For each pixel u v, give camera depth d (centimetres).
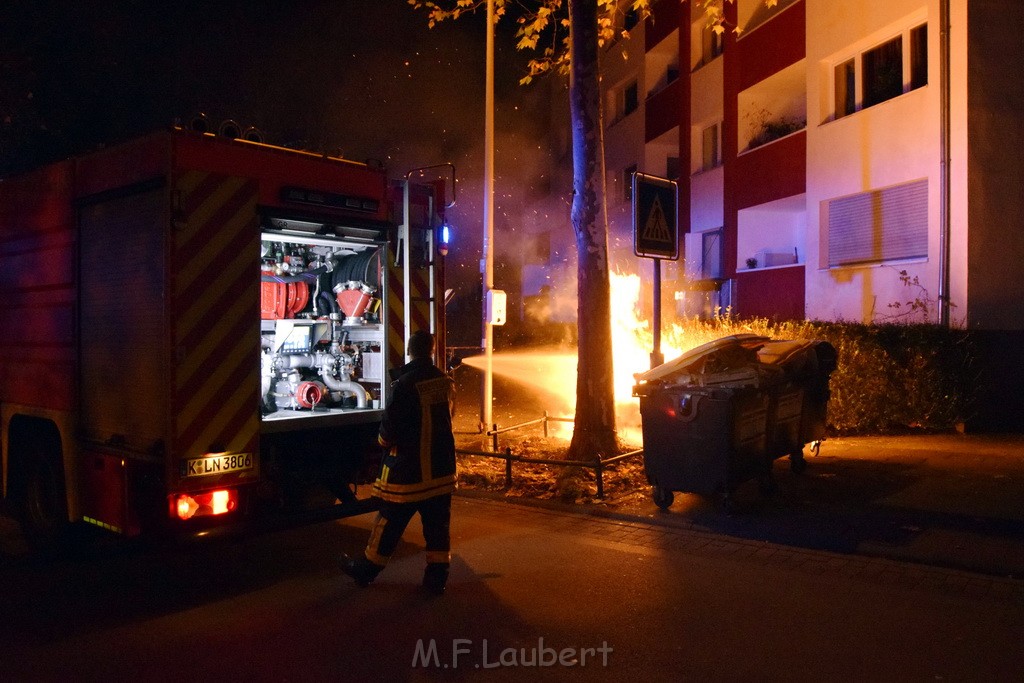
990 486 778
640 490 791
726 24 1995
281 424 559
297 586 544
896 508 703
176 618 484
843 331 1175
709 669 403
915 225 1404
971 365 1166
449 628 463
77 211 568
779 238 2003
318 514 568
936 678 391
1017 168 1270
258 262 534
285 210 550
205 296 508
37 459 626
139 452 516
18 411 640
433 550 524
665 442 713
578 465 776
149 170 506
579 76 870
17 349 645
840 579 544
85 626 471
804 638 442
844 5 1574
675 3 2275
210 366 511
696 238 2191
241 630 463
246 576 568
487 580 551
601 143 878
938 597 507
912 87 1435
